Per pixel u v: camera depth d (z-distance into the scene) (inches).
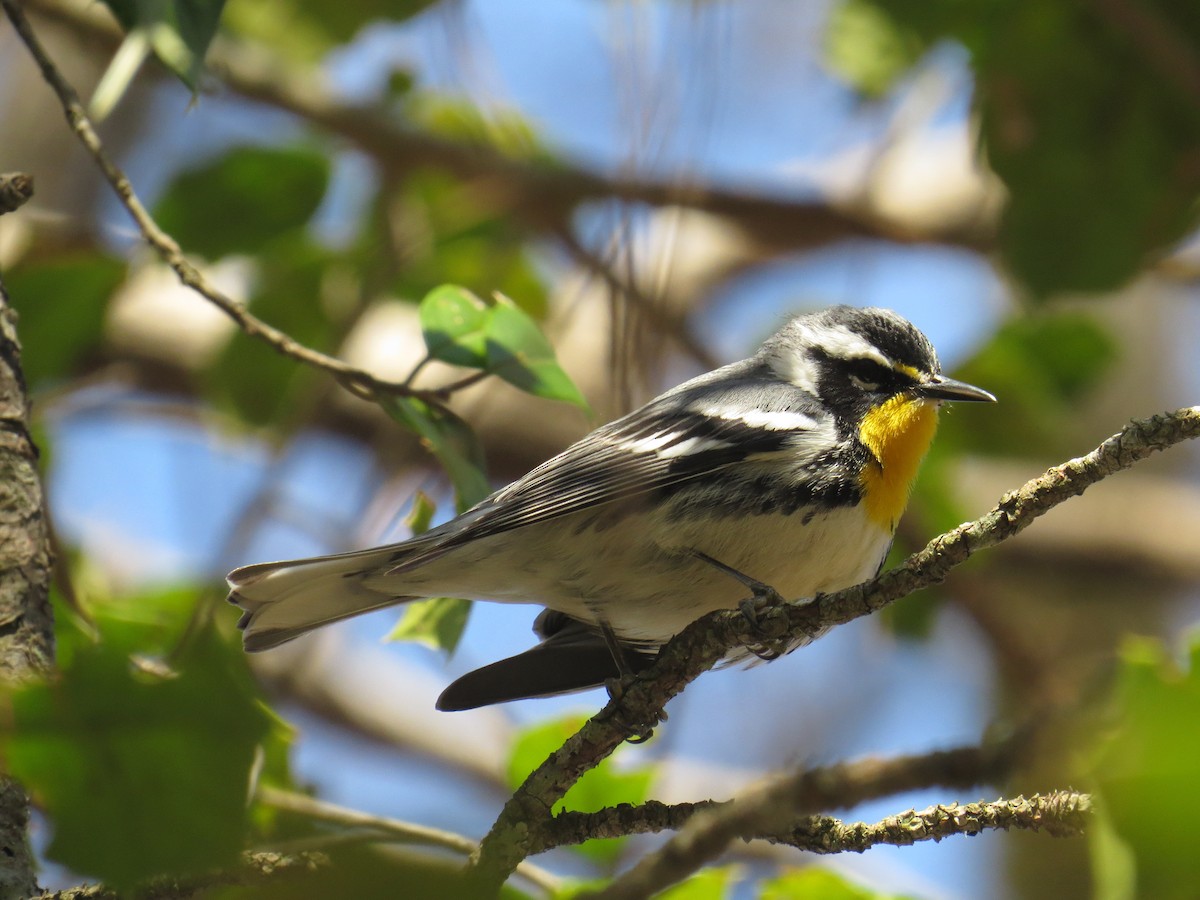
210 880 205.6
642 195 404.8
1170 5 414.0
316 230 502.0
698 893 303.9
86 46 521.3
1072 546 665.0
